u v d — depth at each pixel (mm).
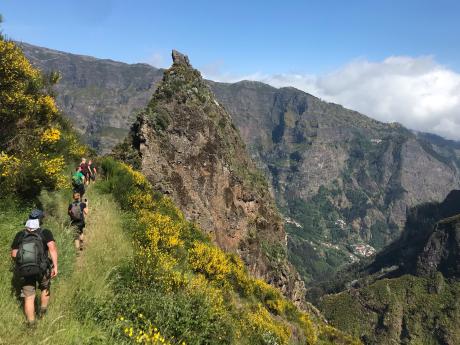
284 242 40000
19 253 6871
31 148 12438
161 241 15320
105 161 22688
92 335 7059
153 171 29156
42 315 7207
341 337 38594
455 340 193250
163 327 9008
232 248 32438
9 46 12555
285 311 25391
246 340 13172
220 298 12219
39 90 14812
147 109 32188
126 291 9547
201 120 34688
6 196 10492
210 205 31984
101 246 12102
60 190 13523
